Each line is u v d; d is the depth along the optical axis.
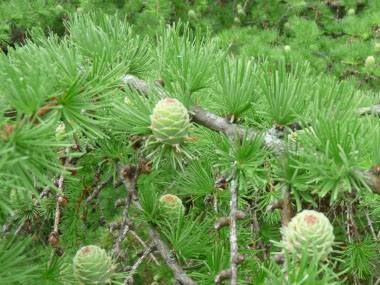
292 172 0.25
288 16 1.25
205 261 0.32
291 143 0.25
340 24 1.15
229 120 0.29
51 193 0.37
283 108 0.27
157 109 0.26
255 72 0.29
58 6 0.98
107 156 0.37
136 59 0.36
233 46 1.02
